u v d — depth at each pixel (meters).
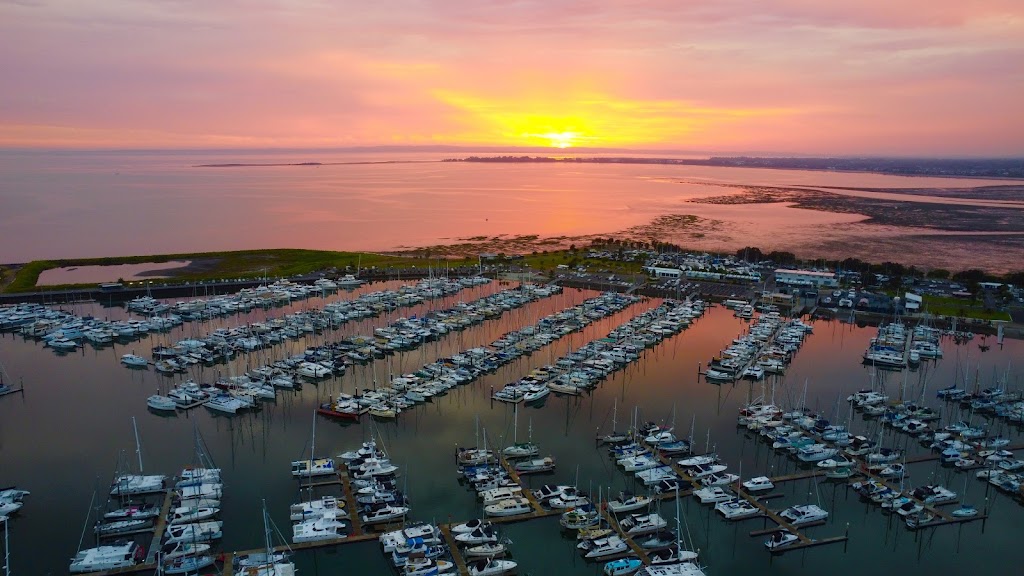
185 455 103.44
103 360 150.50
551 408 124.44
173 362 143.38
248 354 153.50
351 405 118.69
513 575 75.94
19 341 164.62
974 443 108.12
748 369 143.38
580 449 107.06
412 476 97.00
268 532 78.19
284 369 139.25
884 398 126.06
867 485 93.62
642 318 181.62
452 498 90.81
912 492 93.00
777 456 105.75
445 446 107.38
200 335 169.00
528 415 120.94
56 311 183.62
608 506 87.81
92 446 106.31
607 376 142.62
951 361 156.75
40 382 136.12
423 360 149.75
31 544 79.25
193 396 123.31
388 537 79.00
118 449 105.25
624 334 165.88
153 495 89.31
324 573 75.62
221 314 190.12
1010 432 116.25
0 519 82.50
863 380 142.00
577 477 97.56
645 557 78.44
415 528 80.88
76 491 91.69
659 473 96.88
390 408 119.06
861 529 86.31
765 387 136.00
